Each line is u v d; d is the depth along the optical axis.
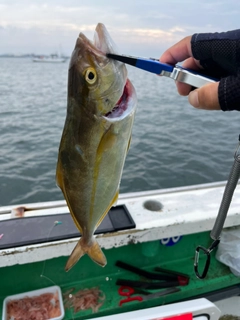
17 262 0.56
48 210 0.66
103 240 0.59
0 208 0.66
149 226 0.61
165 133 2.67
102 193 0.33
